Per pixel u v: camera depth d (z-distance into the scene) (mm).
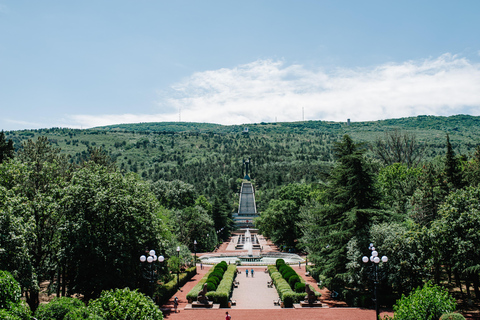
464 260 31594
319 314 32344
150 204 39156
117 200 32938
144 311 19891
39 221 33156
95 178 34562
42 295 38781
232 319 31359
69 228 30953
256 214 168000
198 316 32656
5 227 25188
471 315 30359
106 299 19609
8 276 16281
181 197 107375
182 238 73875
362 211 35250
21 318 15617
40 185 36125
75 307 17828
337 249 37625
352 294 36062
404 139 92875
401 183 72375
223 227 116500
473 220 31281
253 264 70125
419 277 33531
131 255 34000
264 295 43969
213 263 71375
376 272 26594
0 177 31969
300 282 40406
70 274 33250
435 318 21344
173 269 47031
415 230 35781
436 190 54219
